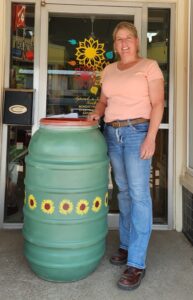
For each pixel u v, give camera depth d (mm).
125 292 2324
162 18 3535
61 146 2217
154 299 2250
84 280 2465
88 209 2293
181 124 3449
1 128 3396
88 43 3533
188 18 3314
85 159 2240
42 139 2281
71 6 3471
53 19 3506
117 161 2572
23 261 2742
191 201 3186
